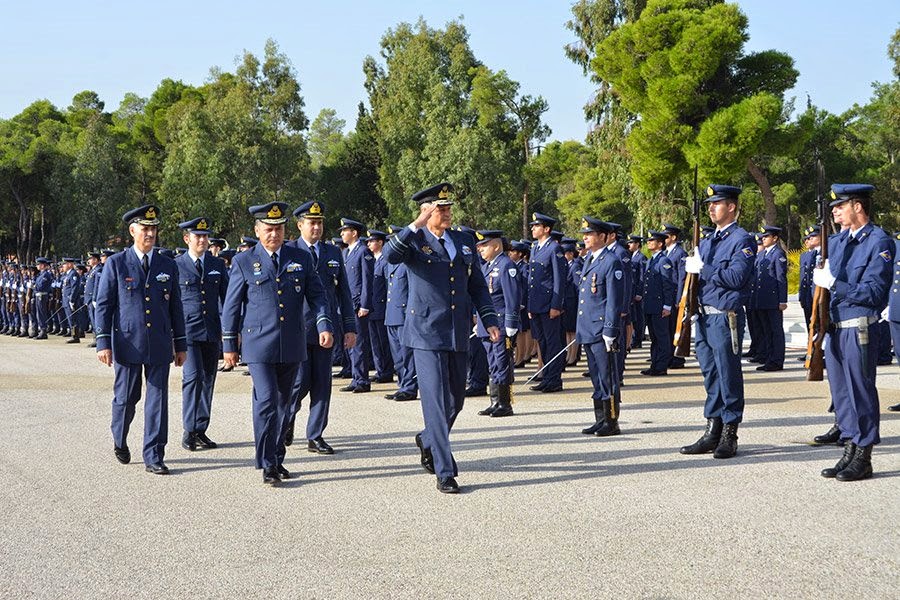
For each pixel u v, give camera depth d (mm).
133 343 7719
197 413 8695
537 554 5250
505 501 6465
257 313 7348
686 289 8008
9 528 5945
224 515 6227
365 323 12805
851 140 68000
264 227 7473
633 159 39312
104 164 63594
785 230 64188
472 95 60812
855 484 6750
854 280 7105
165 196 60812
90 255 22203
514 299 10312
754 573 4855
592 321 9039
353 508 6367
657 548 5309
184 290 8820
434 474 7383
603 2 41344
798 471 7188
